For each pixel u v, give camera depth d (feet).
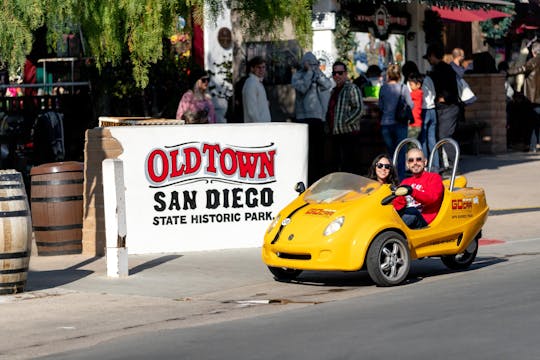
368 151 73.56
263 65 67.31
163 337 33.96
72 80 76.69
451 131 74.02
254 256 51.47
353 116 67.67
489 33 112.78
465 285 41.16
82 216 53.47
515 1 114.32
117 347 32.86
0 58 52.75
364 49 87.61
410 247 42.80
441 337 31.40
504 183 74.38
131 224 52.49
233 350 31.22
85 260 51.52
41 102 72.54
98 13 52.24
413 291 40.52
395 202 43.50
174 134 52.85
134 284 44.70
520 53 115.14
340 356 29.60
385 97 68.59
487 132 94.79
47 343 34.40
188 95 65.00
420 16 95.20
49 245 53.16
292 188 54.65
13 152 72.18
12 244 42.29
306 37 58.80
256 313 37.91
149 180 52.60
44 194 52.95
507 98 99.04
